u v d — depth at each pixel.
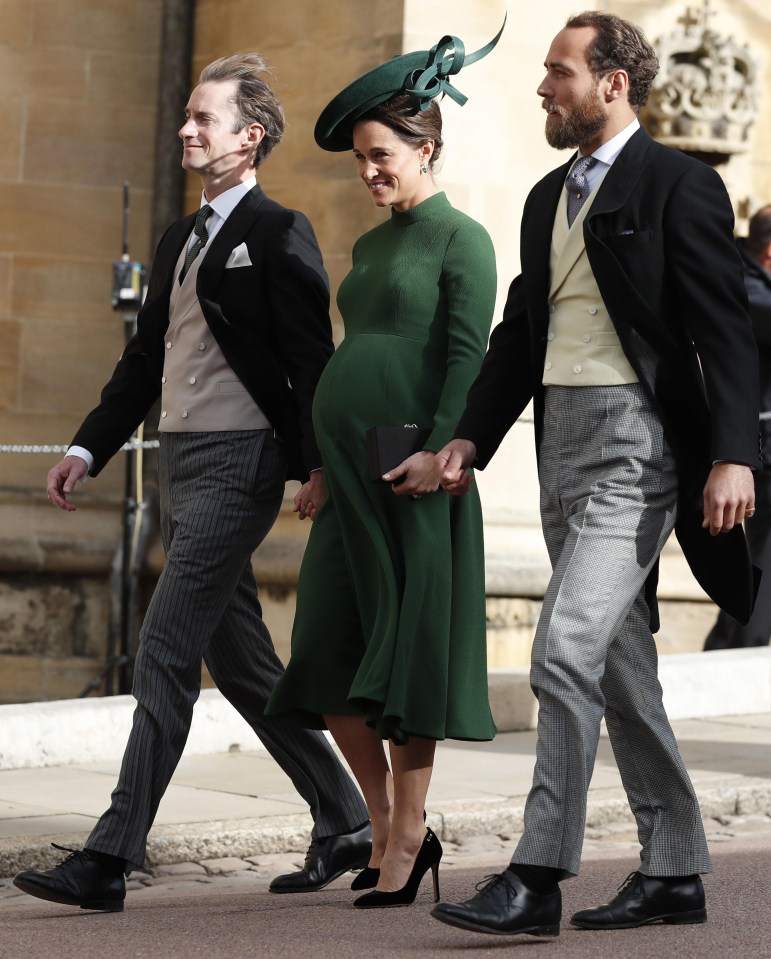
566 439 10.78
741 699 23.14
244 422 12.99
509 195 26.81
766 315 23.88
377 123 12.08
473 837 16.09
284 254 12.94
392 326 12.16
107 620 29.08
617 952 10.20
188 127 13.11
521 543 26.77
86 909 12.29
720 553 10.84
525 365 11.38
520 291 11.32
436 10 26.48
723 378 10.32
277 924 11.32
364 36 26.86
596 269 10.55
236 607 13.41
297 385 12.88
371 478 11.70
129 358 13.77
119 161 30.09
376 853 12.52
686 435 10.74
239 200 13.22
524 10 26.97
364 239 12.70
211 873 14.58
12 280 29.73
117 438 13.71
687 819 11.13
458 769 18.50
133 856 12.13
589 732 10.39
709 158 29.61
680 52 29.20
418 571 11.71
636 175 10.60
